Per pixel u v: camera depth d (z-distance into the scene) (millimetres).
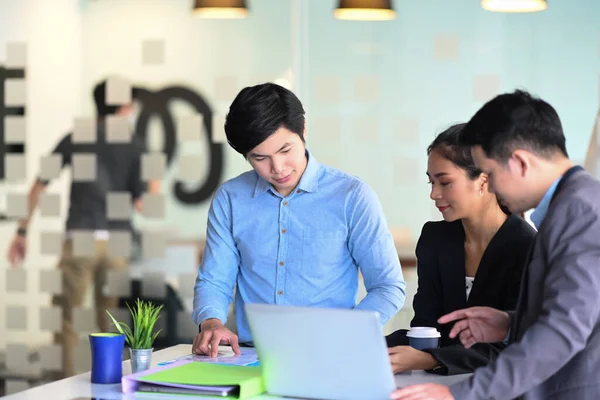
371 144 5418
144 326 2260
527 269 1893
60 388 2072
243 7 5609
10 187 5340
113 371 2133
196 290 2707
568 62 5129
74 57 5555
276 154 2436
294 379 1946
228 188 2736
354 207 2631
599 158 5020
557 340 1713
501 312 2064
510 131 1808
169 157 5418
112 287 5238
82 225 5281
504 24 5215
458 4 5297
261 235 2686
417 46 5371
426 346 2287
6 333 5262
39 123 5426
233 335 2426
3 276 5289
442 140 2561
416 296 2713
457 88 5305
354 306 2707
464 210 2551
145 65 5547
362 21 5441
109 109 5488
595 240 1721
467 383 1767
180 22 5590
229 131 2428
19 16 5543
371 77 5434
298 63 5535
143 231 5293
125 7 5594
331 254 2654
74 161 5340
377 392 1867
